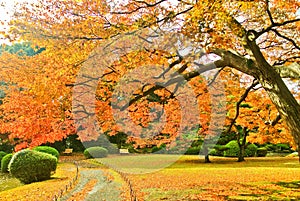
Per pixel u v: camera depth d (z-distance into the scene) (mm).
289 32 8555
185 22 5699
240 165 16844
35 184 12562
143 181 11383
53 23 6184
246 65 6355
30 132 6656
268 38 9008
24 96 6691
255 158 21734
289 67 6188
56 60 6215
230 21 5797
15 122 6855
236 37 6820
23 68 6672
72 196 9664
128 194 9328
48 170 13828
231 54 6629
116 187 10719
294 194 8477
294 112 5789
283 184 10156
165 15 6016
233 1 5430
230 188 9641
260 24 7699
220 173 13227
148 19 5848
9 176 16969
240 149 19578
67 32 6113
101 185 11406
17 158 13695
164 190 9570
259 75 6223
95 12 5973
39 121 6617
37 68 6727
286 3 6477
